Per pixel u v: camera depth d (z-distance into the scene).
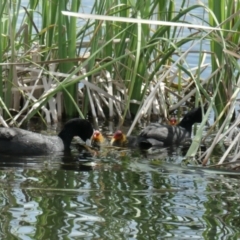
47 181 11.07
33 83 17.25
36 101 15.07
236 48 14.80
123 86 16.78
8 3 15.80
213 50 16.48
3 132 13.41
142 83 17.45
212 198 10.30
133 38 16.61
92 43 16.33
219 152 13.68
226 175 11.75
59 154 13.36
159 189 10.74
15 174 11.50
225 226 9.02
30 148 13.34
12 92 16.78
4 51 16.47
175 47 14.59
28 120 15.77
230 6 15.97
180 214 9.49
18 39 19.20
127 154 13.48
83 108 17.11
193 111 15.46
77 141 14.62
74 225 8.88
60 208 9.56
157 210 9.62
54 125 16.05
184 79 18.98
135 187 10.82
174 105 17.08
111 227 8.84
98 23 16.59
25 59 16.11
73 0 15.93
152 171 11.95
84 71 16.80
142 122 16.73
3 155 13.06
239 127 15.73
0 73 15.74
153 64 18.00
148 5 16.42
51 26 16.23
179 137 14.72
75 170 11.94
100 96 17.23
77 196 10.19
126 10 16.55
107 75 17.08
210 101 13.67
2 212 9.30
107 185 10.92
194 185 11.04
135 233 8.68
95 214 9.35
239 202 10.12
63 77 16.78
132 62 16.91
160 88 17.12
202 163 12.55
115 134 14.36
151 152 13.70
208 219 9.29
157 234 8.66
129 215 9.37
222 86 16.39
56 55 16.95
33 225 8.82
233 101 12.97
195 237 8.60
